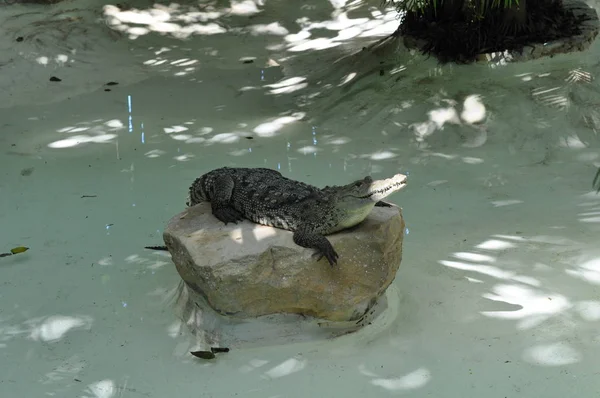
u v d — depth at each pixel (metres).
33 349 5.09
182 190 7.52
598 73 9.01
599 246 5.94
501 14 9.41
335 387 4.56
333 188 5.22
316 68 11.12
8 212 7.13
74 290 5.80
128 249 6.41
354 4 13.63
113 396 4.58
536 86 8.86
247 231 5.23
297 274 4.92
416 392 4.47
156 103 10.17
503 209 6.79
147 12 13.05
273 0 13.77
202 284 4.94
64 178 7.89
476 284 5.58
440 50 9.51
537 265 5.77
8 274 6.04
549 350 4.77
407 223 6.63
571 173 7.45
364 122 9.00
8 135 9.12
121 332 5.25
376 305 5.30
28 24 12.09
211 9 13.44
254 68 11.45
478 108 8.66
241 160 8.23
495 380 4.52
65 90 10.66
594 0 11.40
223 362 4.86
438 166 7.83
